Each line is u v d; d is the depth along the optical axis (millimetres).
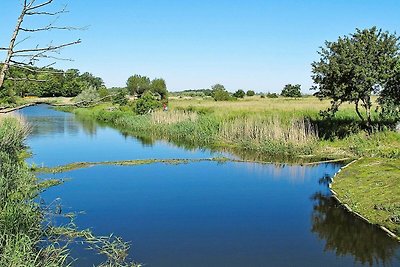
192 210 13305
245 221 12164
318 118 28984
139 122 38875
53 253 8617
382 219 11688
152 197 14898
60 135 34312
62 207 13609
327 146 23922
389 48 21875
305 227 11562
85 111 60500
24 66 3713
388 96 22047
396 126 23625
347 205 13406
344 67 21672
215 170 19688
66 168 19812
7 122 23547
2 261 6801
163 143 29438
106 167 20344
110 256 9375
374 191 13945
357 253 9742
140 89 58969
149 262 9297
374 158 19297
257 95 94000
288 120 28641
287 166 20484
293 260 9383
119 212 13070
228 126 29422
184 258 9539
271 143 24516
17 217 8922
